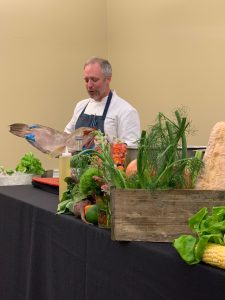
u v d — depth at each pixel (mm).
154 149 1206
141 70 4258
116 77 4629
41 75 4367
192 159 1222
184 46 3709
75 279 1476
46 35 4379
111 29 4641
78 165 1513
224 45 3312
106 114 3059
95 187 1358
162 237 1156
